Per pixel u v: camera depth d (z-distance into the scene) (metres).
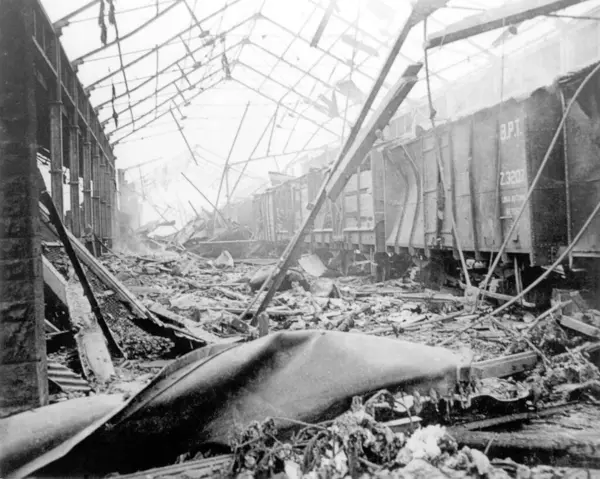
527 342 5.41
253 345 3.58
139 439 3.15
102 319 6.58
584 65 6.89
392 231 13.97
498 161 8.70
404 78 6.32
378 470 2.82
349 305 10.15
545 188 7.71
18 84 3.75
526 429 3.80
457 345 6.53
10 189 3.76
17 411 3.74
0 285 3.74
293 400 3.38
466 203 10.01
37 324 3.83
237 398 3.36
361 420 2.97
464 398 3.64
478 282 10.05
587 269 7.08
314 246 20.12
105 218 24.50
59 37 12.88
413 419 3.39
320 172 19.20
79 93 17.62
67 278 8.96
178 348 6.93
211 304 10.37
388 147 13.55
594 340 5.51
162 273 16.84
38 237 3.90
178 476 2.92
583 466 3.21
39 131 17.80
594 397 4.43
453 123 10.08
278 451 2.98
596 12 13.30
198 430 3.27
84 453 3.02
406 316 8.74
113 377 5.52
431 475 2.74
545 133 7.71
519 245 8.14
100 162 22.59
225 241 28.31
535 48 16.05
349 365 3.55
